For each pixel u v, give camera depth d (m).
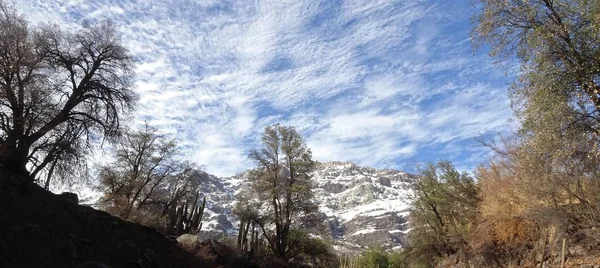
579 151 11.22
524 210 20.14
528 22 12.16
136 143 38.06
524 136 12.90
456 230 30.03
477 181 30.05
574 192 16.09
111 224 18.45
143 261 17.03
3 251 12.59
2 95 19.47
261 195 37.62
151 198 39.69
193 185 41.88
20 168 19.33
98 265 12.75
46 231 14.84
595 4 10.35
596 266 14.90
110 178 34.94
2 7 21.02
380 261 77.25
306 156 38.94
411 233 38.66
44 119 21.12
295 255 37.03
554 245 18.47
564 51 11.15
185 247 21.92
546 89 11.09
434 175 35.22
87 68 25.75
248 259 29.91
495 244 24.66
